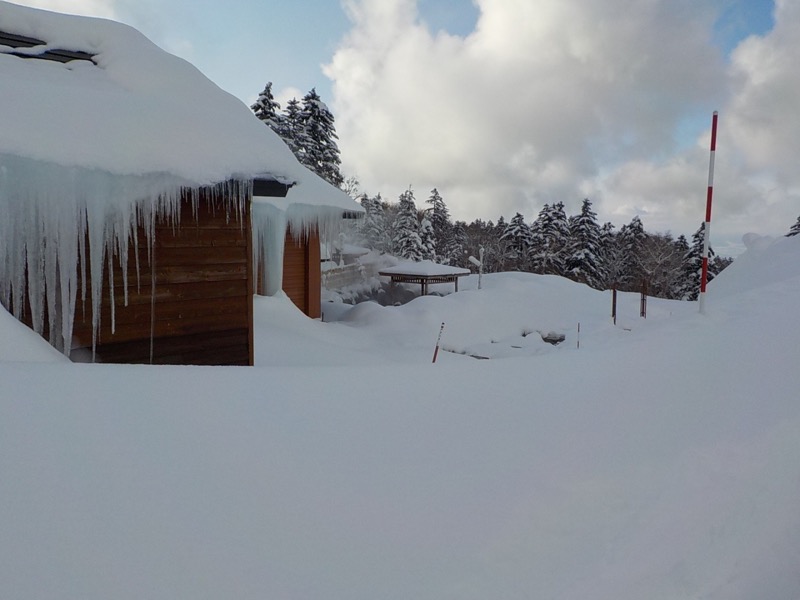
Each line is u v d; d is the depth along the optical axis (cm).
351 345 955
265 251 995
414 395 225
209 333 526
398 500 153
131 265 472
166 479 145
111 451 152
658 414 234
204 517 134
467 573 128
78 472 142
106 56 598
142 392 190
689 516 161
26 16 587
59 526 123
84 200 412
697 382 274
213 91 627
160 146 453
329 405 204
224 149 489
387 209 4219
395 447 180
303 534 134
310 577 121
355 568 125
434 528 143
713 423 228
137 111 481
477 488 163
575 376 272
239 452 163
